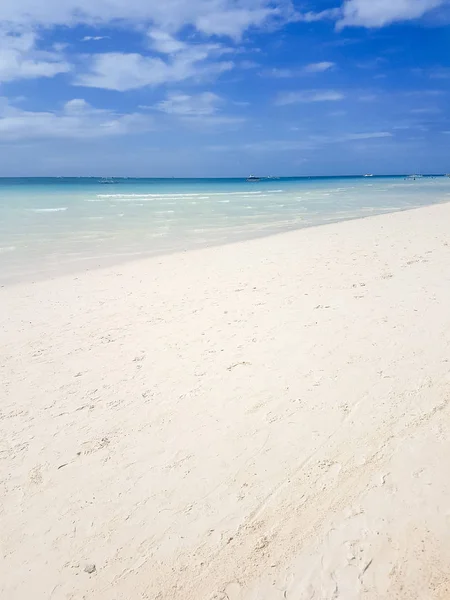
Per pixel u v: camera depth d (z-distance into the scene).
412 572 2.50
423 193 49.94
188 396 4.52
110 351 5.74
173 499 3.18
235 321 6.61
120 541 2.87
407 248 11.71
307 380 4.68
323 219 21.62
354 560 2.60
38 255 12.52
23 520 3.06
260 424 3.98
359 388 4.45
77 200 38.91
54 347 5.95
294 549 2.71
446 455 3.39
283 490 3.20
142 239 15.45
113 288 8.96
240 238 15.48
